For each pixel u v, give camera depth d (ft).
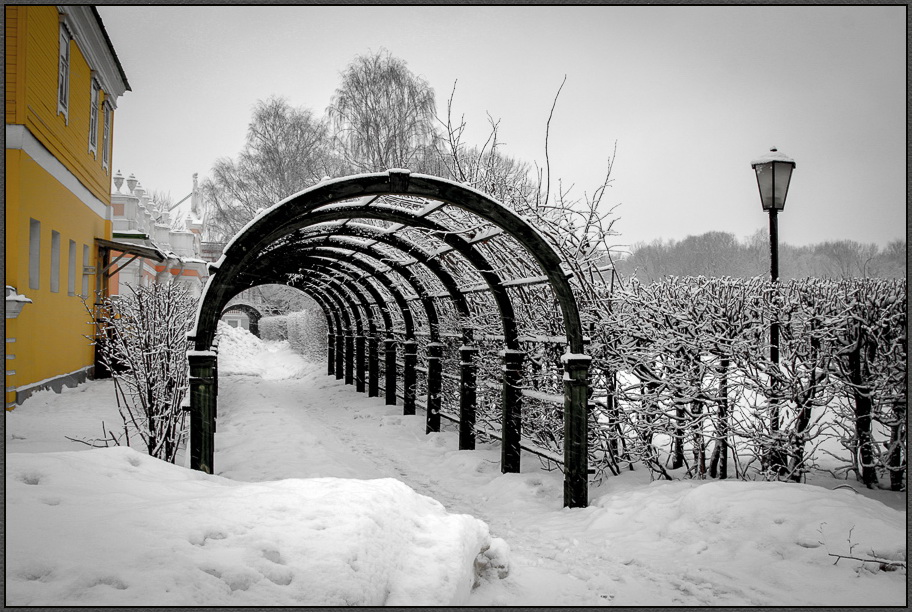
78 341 47.11
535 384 25.62
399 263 33.09
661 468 21.35
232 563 8.78
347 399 49.55
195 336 17.71
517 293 26.48
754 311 20.11
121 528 9.09
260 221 17.87
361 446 31.89
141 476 12.48
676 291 21.44
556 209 23.97
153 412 20.67
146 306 21.11
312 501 11.43
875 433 22.75
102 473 11.98
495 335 27.73
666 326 21.07
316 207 18.20
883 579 12.74
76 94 45.21
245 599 8.19
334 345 67.46
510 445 24.48
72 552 8.16
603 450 22.58
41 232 37.27
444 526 12.41
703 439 20.53
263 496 11.47
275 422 35.19
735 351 19.45
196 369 17.60
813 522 14.61
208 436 17.63
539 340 23.38
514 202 26.20
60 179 41.24
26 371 34.65
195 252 97.35
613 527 17.39
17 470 11.05
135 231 62.90
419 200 26.55
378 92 75.92
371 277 42.75
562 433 23.95
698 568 14.14
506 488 22.66
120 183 64.90
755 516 15.37
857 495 16.02
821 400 19.58
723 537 15.19
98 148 53.52
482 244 25.89
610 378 22.15
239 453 28.27
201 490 12.19
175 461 23.35
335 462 26.30
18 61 32.91
